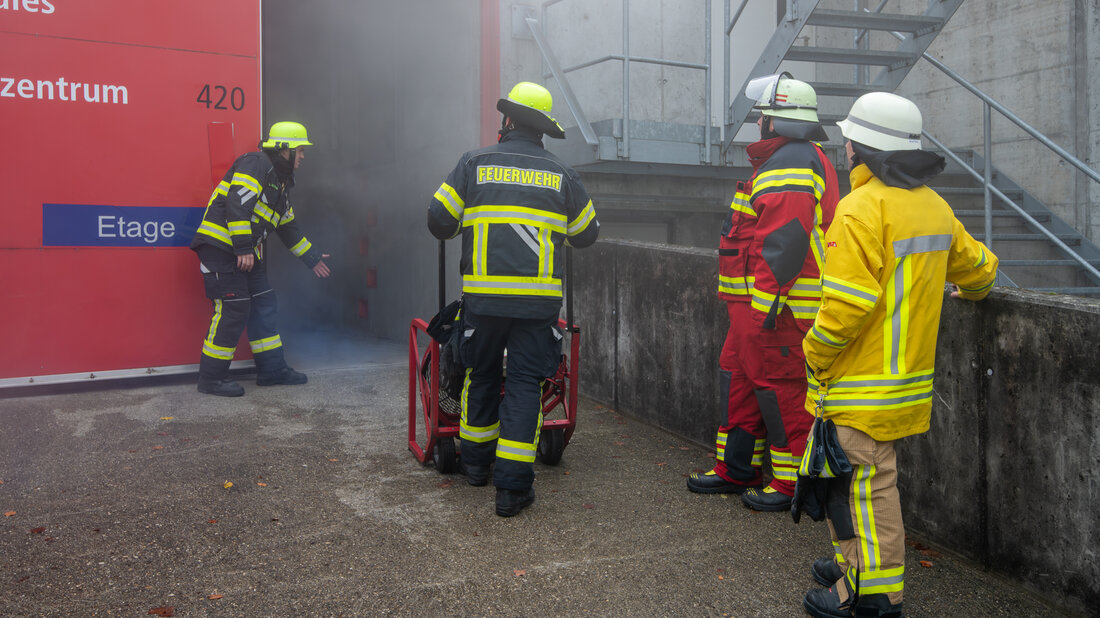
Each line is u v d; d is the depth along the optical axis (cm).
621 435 473
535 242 343
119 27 531
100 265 539
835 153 712
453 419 395
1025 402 271
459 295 694
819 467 238
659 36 786
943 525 306
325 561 293
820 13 601
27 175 513
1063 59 716
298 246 587
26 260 518
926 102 850
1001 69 772
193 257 567
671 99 794
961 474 297
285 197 568
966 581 284
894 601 239
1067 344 256
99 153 532
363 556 298
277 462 405
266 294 573
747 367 347
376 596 267
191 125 557
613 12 756
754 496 353
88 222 532
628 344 513
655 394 487
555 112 715
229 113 568
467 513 344
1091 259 671
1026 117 750
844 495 242
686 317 454
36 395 525
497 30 664
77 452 411
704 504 360
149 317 557
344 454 421
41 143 515
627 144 628
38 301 523
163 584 272
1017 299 273
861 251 231
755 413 362
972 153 788
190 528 320
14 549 297
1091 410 249
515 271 340
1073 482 256
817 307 327
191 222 563
